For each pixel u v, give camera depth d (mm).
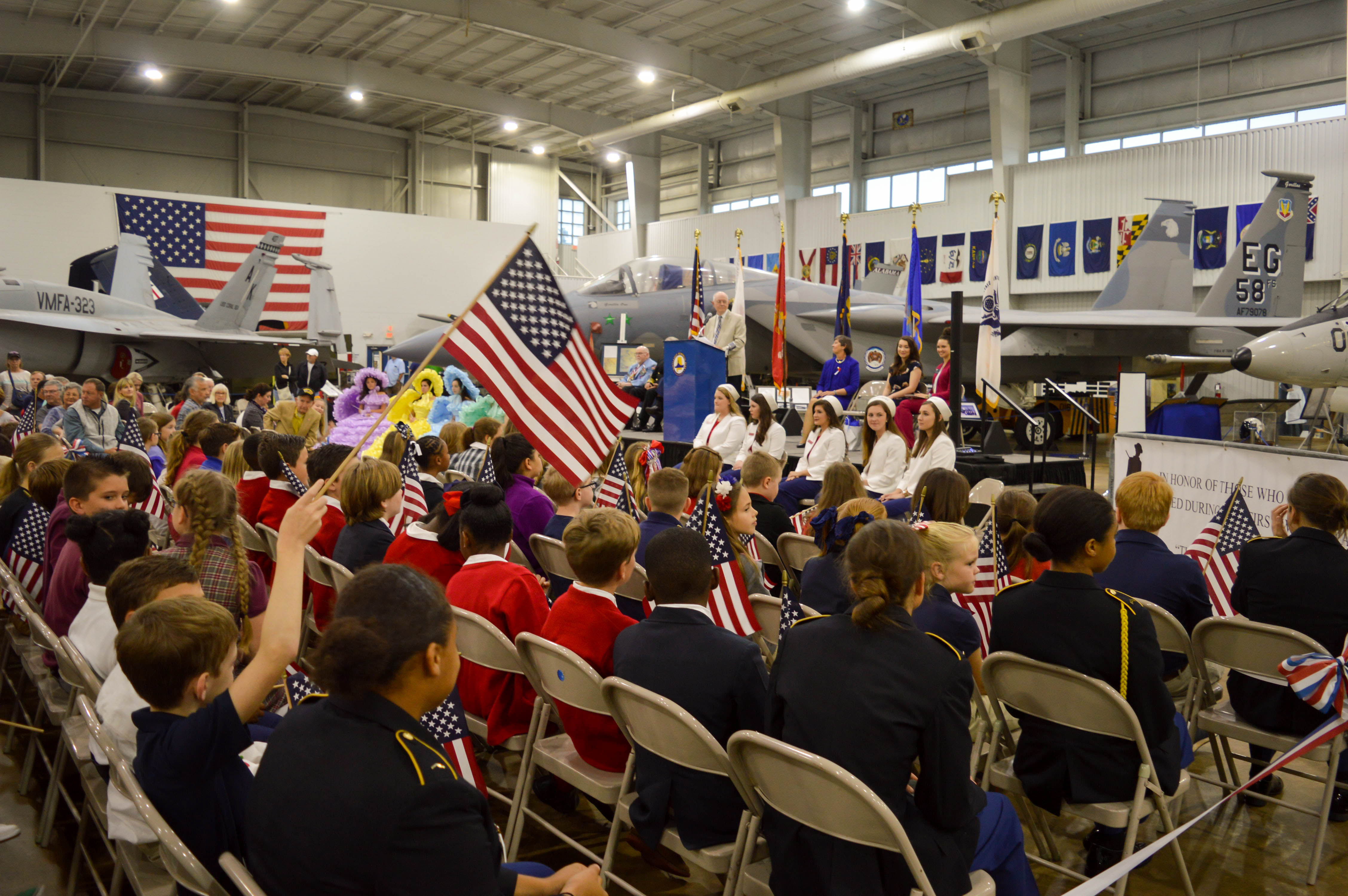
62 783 3434
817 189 31172
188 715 1881
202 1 22828
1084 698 2572
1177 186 21109
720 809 2441
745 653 2527
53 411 10016
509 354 3305
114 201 25906
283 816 1490
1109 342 16844
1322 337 11367
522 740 3230
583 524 2969
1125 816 2582
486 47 26156
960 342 8609
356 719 1531
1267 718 3127
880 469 7207
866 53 21875
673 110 29812
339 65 26719
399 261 30219
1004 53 22516
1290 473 5359
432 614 1574
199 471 3166
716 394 8953
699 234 13172
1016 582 3975
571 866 1904
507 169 35750
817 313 16266
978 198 24484
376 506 4109
